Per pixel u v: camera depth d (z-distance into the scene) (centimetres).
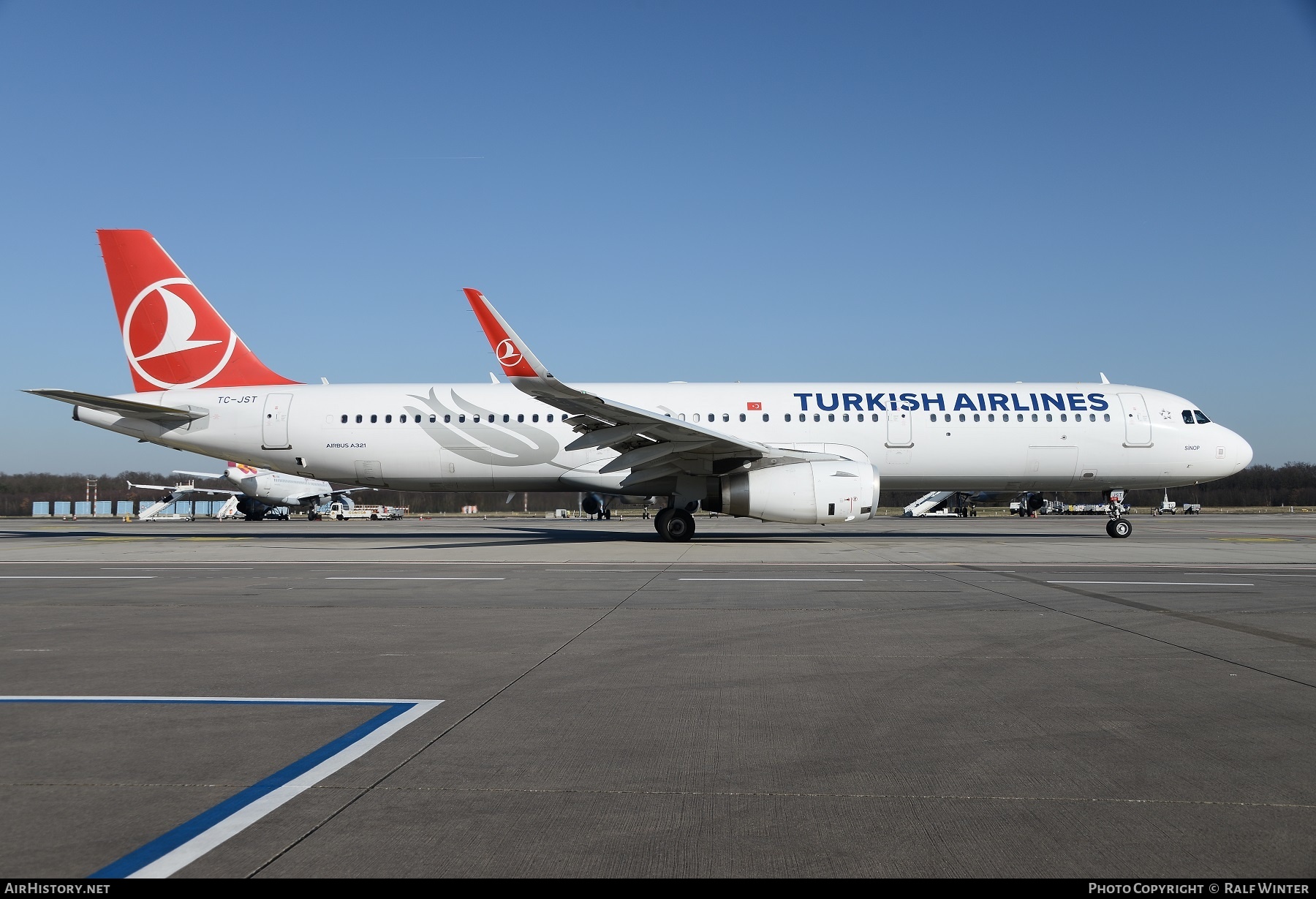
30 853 335
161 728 512
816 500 2073
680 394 2384
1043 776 427
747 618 938
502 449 2342
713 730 509
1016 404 2338
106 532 3319
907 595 1130
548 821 368
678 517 2273
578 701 580
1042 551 1953
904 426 2314
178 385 2436
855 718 538
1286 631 853
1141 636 828
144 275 2427
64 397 2272
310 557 1819
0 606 1051
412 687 620
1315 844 345
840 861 330
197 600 1107
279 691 608
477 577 1390
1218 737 494
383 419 2367
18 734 499
